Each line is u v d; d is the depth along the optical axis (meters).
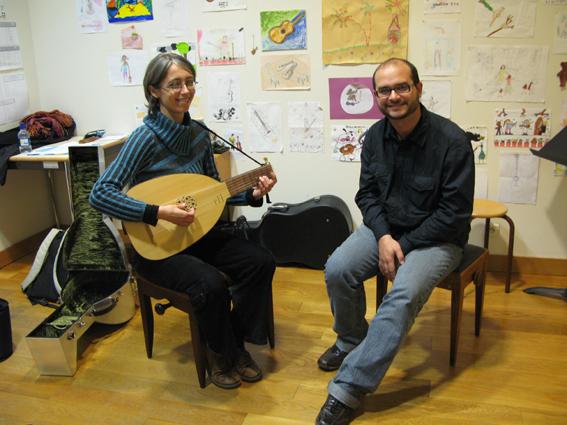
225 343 2.03
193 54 3.14
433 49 2.81
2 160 2.93
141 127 2.05
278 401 2.04
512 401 2.00
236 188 2.17
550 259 2.97
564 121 2.77
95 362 2.34
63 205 3.70
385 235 2.05
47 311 2.79
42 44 3.37
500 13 2.70
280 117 3.13
